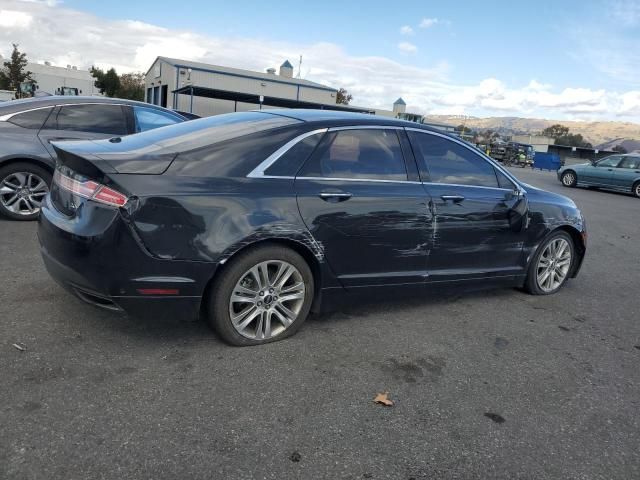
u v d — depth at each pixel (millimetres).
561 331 4531
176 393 3006
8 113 6430
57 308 3979
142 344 3551
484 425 2988
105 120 6949
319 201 3697
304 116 4027
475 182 4695
